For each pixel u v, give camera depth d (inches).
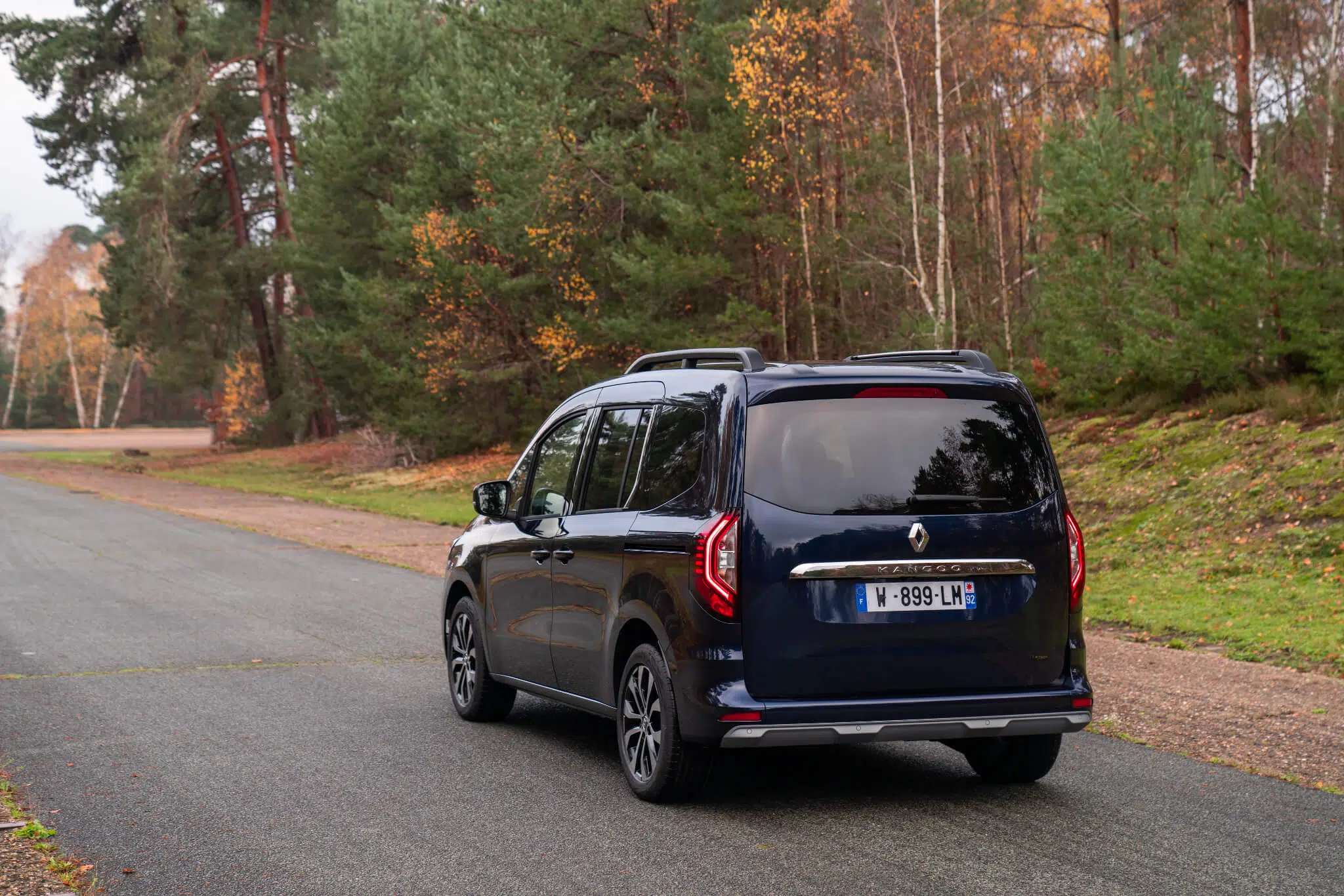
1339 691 348.5
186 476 1815.9
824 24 1183.6
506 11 1403.8
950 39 1218.6
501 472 1421.0
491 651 320.5
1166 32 1181.7
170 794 253.0
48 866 205.0
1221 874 200.2
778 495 231.3
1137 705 338.3
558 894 191.8
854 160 1221.1
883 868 203.3
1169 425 776.9
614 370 1391.5
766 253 1257.4
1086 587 557.6
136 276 2129.7
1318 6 1040.8
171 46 2111.2
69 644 449.1
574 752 293.7
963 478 239.6
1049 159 899.4
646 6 1310.3
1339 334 693.3
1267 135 887.7
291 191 1931.6
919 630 232.4
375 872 202.8
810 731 226.7
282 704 348.2
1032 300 1171.9
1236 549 571.5
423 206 1540.4
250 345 2618.1
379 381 1648.6
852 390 238.5
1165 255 816.3
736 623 227.5
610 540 261.4
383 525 1016.9
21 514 1106.7
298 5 2215.8
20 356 5044.3
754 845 217.5
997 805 244.8
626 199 1305.4
